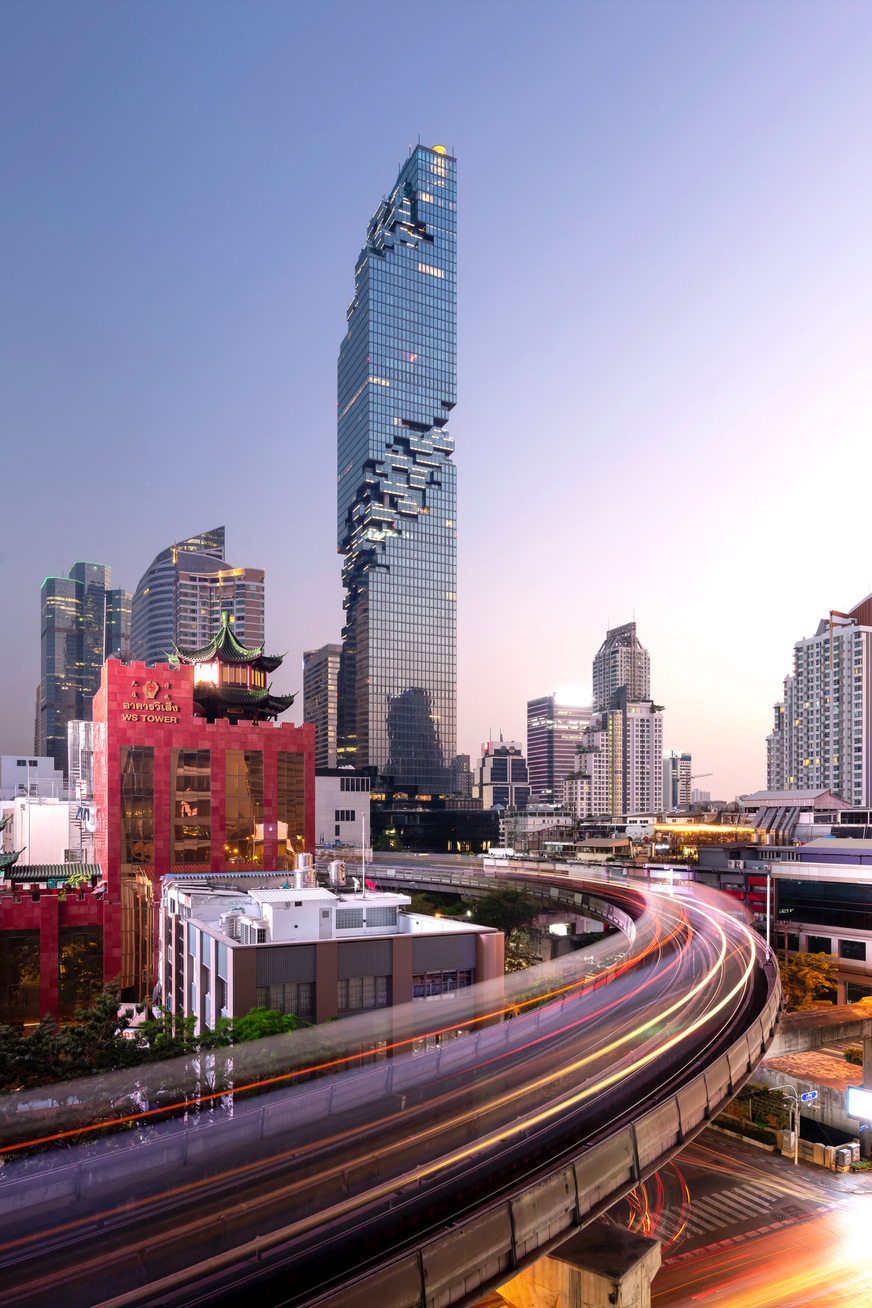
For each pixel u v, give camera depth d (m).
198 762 91.94
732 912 94.69
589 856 153.12
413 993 52.44
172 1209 25.27
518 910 101.12
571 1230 24.78
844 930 86.38
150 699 90.38
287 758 96.31
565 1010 54.88
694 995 54.78
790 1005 74.75
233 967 47.41
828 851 100.31
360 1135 31.31
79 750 165.62
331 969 49.56
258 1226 23.94
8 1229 24.27
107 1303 20.03
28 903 71.06
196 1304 19.89
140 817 88.81
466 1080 38.59
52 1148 30.44
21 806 111.25
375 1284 19.12
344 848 182.88
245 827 93.38
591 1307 29.44
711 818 186.88
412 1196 25.27
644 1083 35.34
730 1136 53.34
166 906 72.31
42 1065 34.94
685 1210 43.00
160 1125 32.12
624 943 90.69
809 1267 37.47
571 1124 30.62
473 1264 21.59
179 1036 39.81
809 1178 47.12
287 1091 37.62
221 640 110.00
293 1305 19.69
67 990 72.31
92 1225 24.44
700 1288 35.66
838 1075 64.38
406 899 58.44
